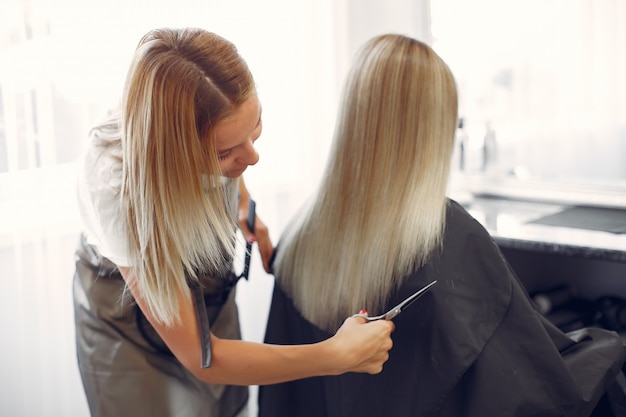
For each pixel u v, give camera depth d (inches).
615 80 90.0
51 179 59.6
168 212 37.2
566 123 90.2
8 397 61.8
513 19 87.5
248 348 40.8
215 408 53.9
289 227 51.7
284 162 78.2
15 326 61.2
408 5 84.5
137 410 50.1
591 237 61.4
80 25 59.9
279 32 74.9
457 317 43.6
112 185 40.1
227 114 37.2
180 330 40.5
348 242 46.1
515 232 64.3
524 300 45.4
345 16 80.0
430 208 44.4
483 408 44.1
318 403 52.6
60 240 61.4
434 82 44.1
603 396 53.7
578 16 88.6
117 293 48.7
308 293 48.9
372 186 44.8
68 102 60.4
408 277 44.5
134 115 36.8
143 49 37.3
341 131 45.8
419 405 45.1
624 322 65.9
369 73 44.4
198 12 66.7
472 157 80.7
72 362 64.1
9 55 56.4
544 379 44.8
